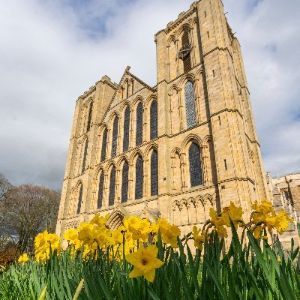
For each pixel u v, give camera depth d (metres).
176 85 39.56
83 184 49.12
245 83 42.34
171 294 2.61
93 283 2.88
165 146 34.75
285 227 3.12
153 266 1.90
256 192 28.84
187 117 36.19
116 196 40.16
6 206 68.12
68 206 51.34
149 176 36.41
